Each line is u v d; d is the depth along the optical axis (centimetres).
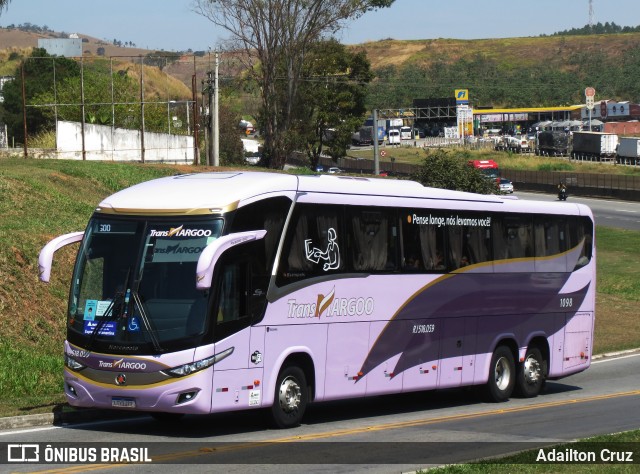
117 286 1361
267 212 1450
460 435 1455
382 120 15575
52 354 2067
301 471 1125
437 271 1800
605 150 12131
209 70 6669
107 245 1390
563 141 12988
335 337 1570
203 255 1291
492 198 1983
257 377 1416
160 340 1324
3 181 3297
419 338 1761
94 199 3653
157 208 1388
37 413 1488
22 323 2145
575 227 2230
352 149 14762
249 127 14112
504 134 18125
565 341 2191
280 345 1459
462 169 4931
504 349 2000
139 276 1355
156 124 7375
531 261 2070
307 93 8931
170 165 4941
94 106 7206
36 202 3180
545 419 1688
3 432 1390
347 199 1608
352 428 1514
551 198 9000
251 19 7000
